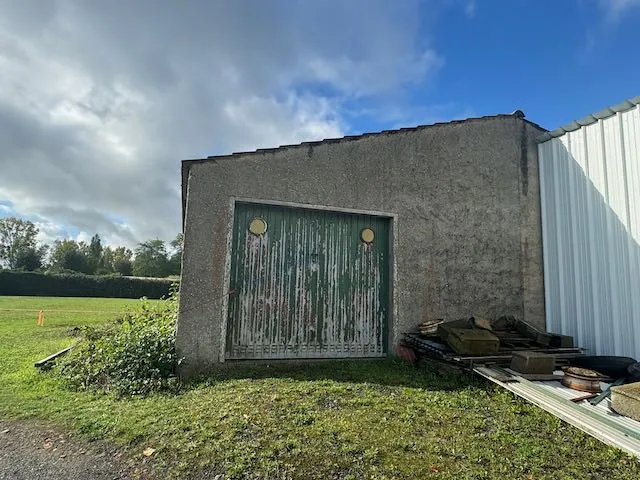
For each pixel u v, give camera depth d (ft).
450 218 23.29
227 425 11.83
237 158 19.77
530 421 12.69
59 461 10.44
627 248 19.98
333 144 21.35
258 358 19.39
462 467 9.66
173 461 10.14
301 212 20.94
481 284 23.35
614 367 17.49
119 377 16.88
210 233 19.02
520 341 20.54
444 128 23.93
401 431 11.62
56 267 160.56
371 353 21.26
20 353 23.73
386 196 22.06
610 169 21.09
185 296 18.35
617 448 10.42
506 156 25.27
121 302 77.87
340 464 9.69
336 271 21.16
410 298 21.75
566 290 23.27
